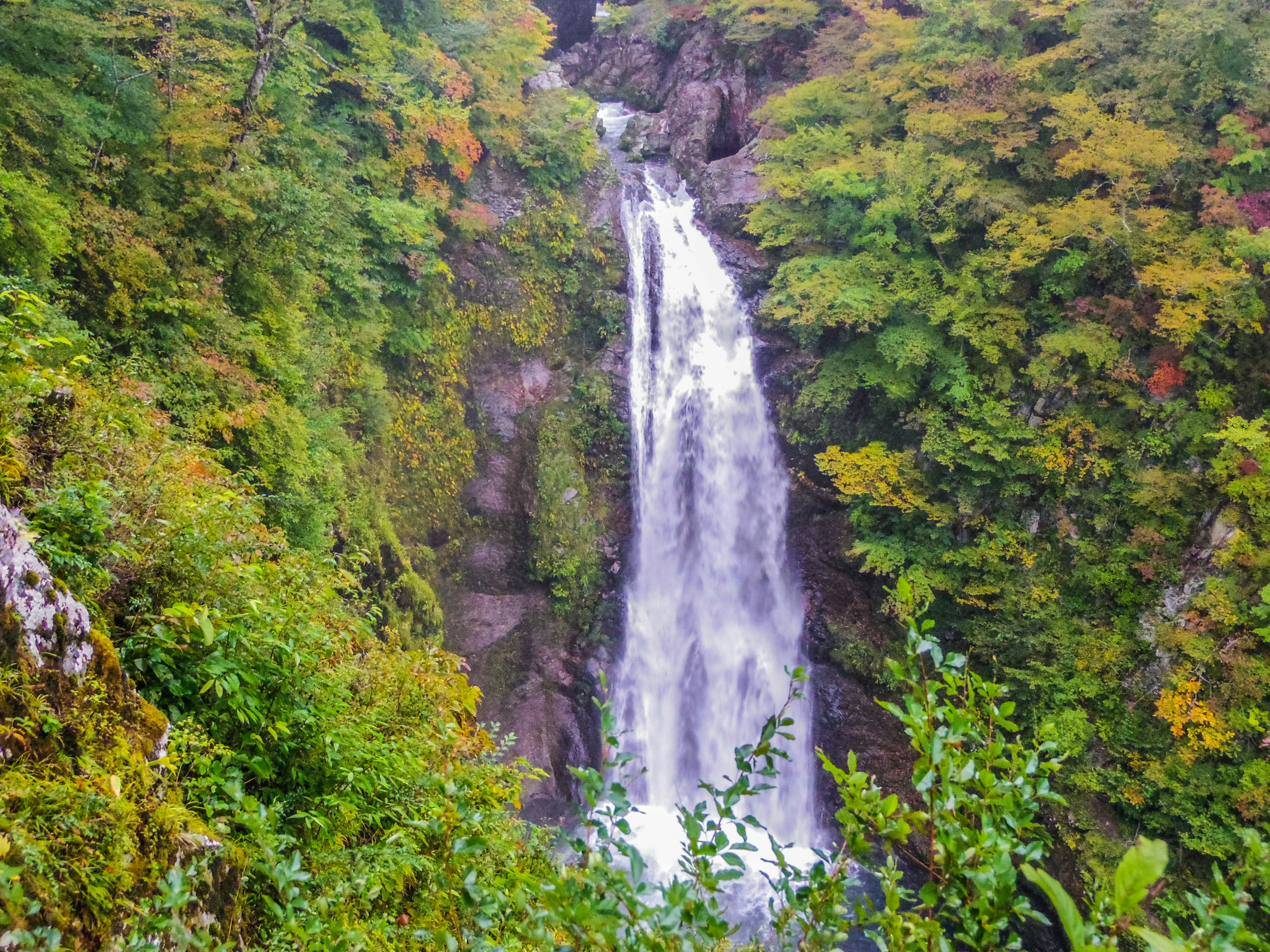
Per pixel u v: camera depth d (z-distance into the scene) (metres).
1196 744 16.83
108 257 12.34
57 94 12.45
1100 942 1.69
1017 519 20.45
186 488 6.05
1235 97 19.56
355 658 6.29
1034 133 20.59
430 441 21.00
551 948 2.43
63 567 4.12
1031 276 21.02
